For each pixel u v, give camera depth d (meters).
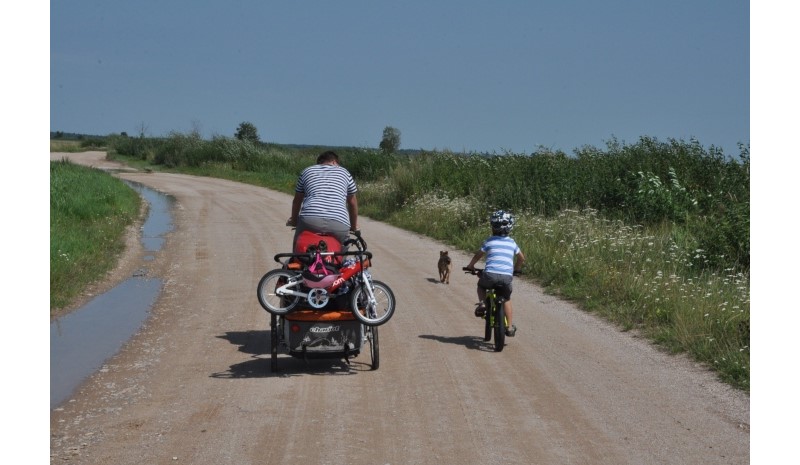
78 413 6.38
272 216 24.20
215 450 5.58
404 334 9.24
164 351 8.44
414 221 20.84
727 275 11.81
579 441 5.77
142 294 11.72
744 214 13.42
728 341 8.00
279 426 6.09
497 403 6.66
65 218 19.06
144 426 6.07
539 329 9.44
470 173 24.11
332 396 6.88
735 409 6.45
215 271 13.80
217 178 44.53
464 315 10.29
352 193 8.43
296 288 7.44
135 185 38.19
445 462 5.37
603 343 8.73
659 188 17.22
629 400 6.71
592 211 17.16
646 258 12.60
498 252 8.49
